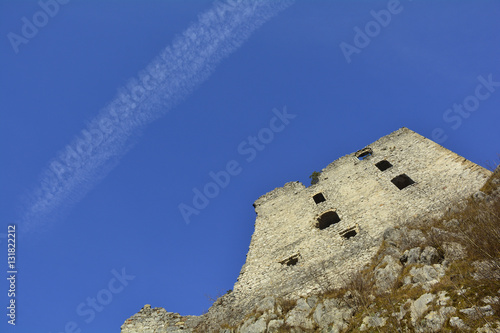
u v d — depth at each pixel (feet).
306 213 86.17
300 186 97.35
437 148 80.79
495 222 50.65
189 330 69.72
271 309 61.16
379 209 74.90
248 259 81.41
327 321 53.11
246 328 59.21
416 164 80.43
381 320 47.50
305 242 77.61
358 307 52.49
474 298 41.75
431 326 41.98
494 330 36.70
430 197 69.62
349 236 75.97
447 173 72.54
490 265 44.62
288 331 54.65
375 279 55.67
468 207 59.31
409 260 54.39
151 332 70.90
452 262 49.78
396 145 90.22
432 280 48.65
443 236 55.47
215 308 72.13
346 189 86.28
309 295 62.13
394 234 63.62
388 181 80.43
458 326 39.65
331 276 64.39
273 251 79.92
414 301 46.70
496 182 60.29
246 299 70.28
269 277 73.26
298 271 70.49
